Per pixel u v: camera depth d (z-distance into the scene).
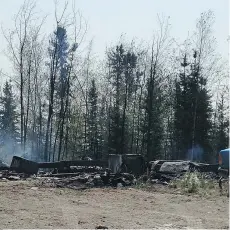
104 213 7.81
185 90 44.47
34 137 42.72
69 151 47.78
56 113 39.72
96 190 11.04
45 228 6.45
